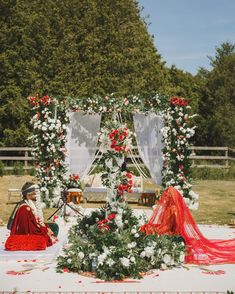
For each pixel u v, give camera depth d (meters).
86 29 35.59
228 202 20.14
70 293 8.45
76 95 33.62
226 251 11.07
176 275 9.67
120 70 35.31
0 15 33.91
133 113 18.81
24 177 26.72
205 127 41.41
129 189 11.18
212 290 8.70
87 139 19.08
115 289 8.72
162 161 18.94
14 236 11.09
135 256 9.69
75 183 18.86
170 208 11.01
